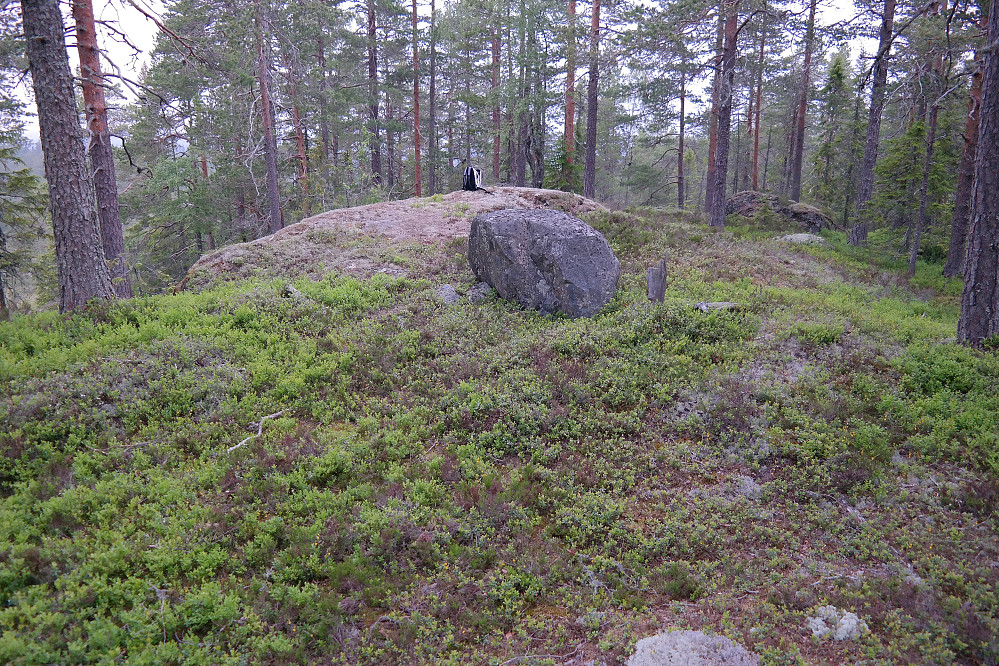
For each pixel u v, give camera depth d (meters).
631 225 18.61
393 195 37.94
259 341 10.59
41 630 4.60
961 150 20.48
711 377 9.31
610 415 8.34
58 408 7.63
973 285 10.60
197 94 29.16
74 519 5.95
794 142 42.72
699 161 58.81
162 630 4.80
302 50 26.09
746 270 16.06
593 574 5.70
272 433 7.79
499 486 6.88
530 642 4.92
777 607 5.29
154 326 10.62
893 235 21.84
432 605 5.21
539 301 12.48
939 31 15.65
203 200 26.58
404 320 11.79
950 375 9.33
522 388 8.92
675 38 20.56
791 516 6.58
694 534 6.19
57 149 10.86
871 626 5.11
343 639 4.88
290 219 30.27
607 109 51.19
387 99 42.09
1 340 9.86
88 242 11.35
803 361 10.03
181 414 8.20
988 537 6.18
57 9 10.55
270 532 6.01
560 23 26.70
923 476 7.14
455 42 35.81
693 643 4.69
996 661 4.66
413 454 7.55
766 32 24.02
